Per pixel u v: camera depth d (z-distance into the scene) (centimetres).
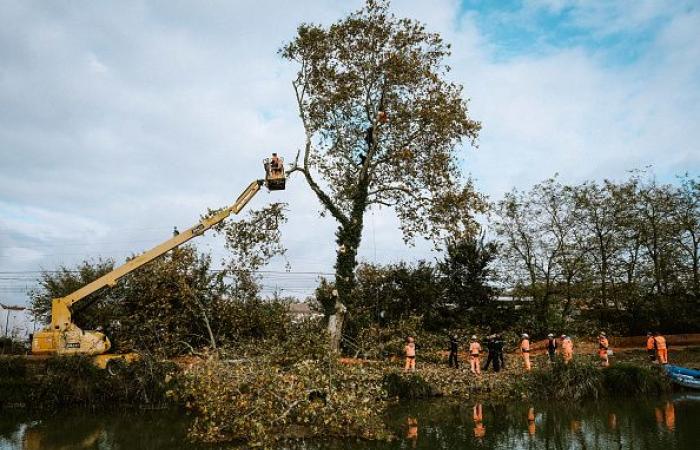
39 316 3081
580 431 1425
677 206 3953
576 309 3841
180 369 1978
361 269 3312
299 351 1980
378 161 2842
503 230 3903
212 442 1368
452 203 2706
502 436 1389
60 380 1873
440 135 2733
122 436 1467
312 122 2884
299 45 2756
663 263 3950
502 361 2522
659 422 1509
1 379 1891
